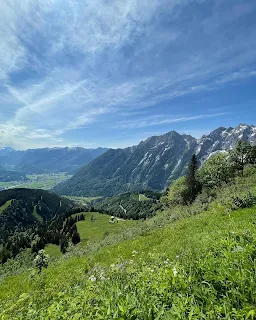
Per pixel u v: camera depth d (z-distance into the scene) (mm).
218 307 3828
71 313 5164
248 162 83875
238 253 5664
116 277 7527
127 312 4078
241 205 23094
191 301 4121
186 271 5949
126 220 185750
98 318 4270
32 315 6121
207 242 9641
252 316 3328
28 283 17516
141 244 23250
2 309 8320
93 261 21766
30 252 148000
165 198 118750
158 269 6668
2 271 94125
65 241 139500
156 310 4117
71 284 10055
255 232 7840
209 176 89688
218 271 5004
